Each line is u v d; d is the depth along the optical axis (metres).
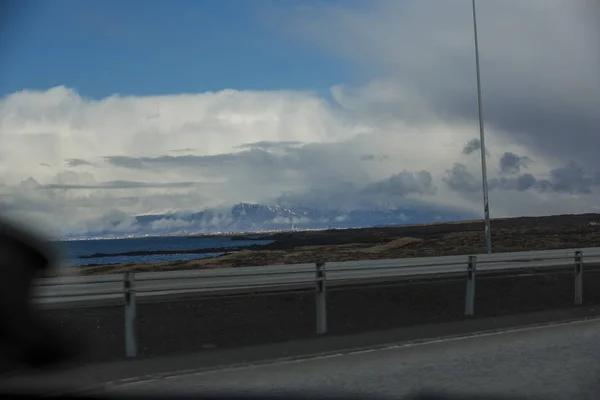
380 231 97.81
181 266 33.94
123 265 35.09
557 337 12.81
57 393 8.62
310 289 15.66
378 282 17.03
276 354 11.21
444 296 18.02
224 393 8.59
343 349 11.67
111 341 12.23
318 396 8.40
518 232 67.19
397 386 8.91
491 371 9.80
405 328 13.80
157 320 13.73
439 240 55.72
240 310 14.94
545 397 8.25
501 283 20.00
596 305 17.45
